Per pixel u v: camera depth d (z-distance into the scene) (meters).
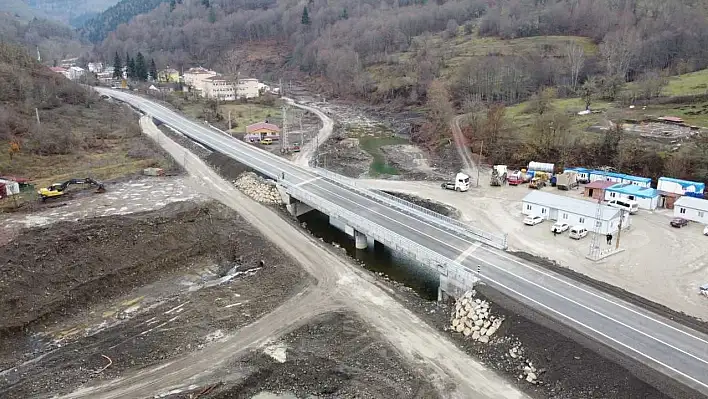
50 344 47.34
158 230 66.50
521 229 70.56
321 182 86.50
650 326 43.00
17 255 56.28
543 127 103.56
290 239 66.81
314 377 41.47
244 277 57.81
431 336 45.91
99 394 39.53
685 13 179.50
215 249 65.94
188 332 47.31
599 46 175.75
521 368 40.62
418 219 69.44
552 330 41.88
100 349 45.38
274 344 45.34
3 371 43.25
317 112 172.88
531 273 52.97
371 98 192.00
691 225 70.62
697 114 106.44
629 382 36.22
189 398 38.69
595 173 88.50
